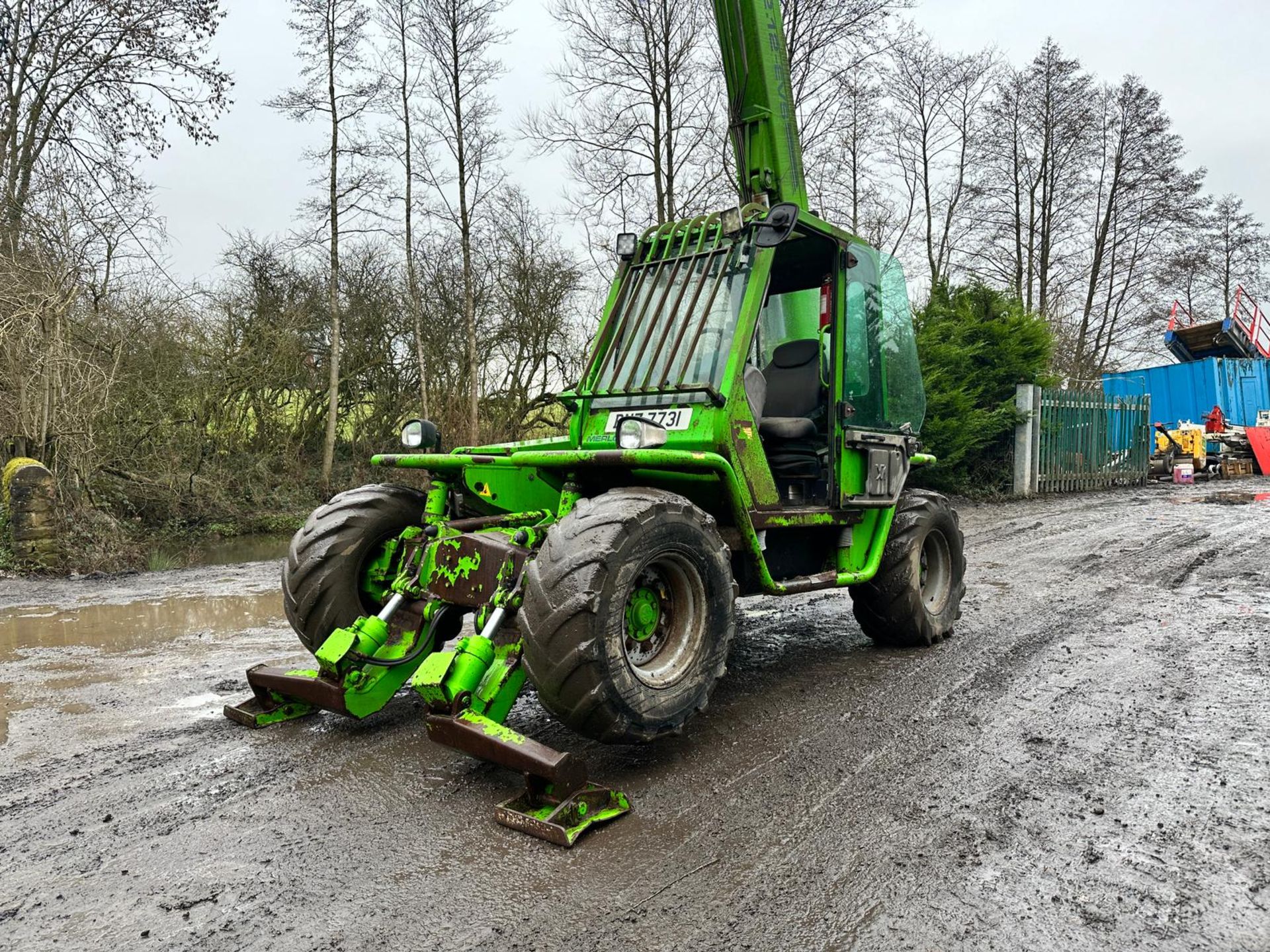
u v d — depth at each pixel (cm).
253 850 270
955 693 426
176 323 1418
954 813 289
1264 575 699
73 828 286
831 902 237
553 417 2023
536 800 290
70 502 981
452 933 225
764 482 396
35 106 1452
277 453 1606
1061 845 265
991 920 226
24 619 641
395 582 376
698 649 337
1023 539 977
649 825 286
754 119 509
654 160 1434
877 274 498
